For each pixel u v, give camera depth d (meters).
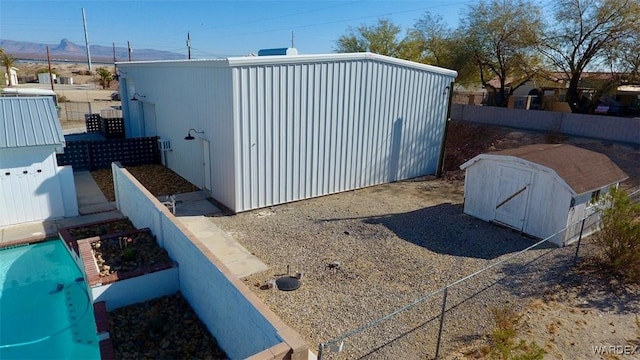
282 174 11.67
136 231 8.33
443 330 5.86
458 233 9.87
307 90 11.48
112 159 15.91
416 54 33.00
